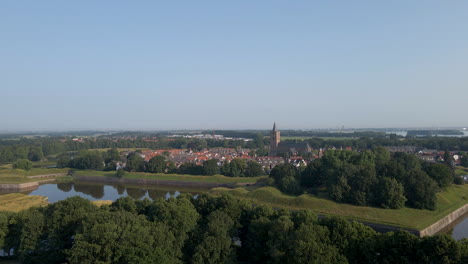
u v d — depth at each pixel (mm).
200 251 64750
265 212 83062
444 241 59531
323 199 136750
